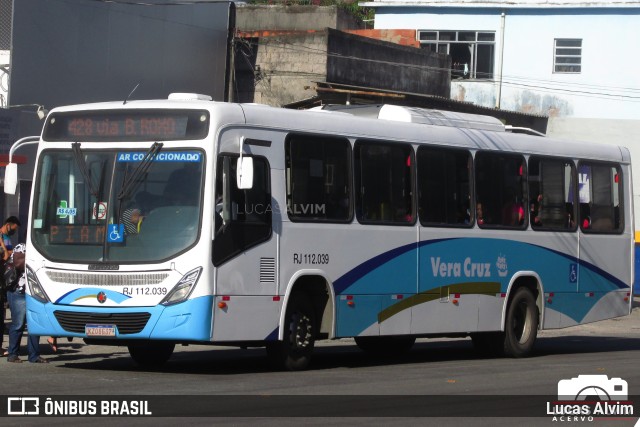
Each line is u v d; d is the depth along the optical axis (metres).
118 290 15.23
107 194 15.59
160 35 34.94
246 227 15.60
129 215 15.42
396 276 18.06
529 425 11.87
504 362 19.64
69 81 30.84
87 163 15.83
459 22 58.78
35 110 29.30
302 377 15.83
